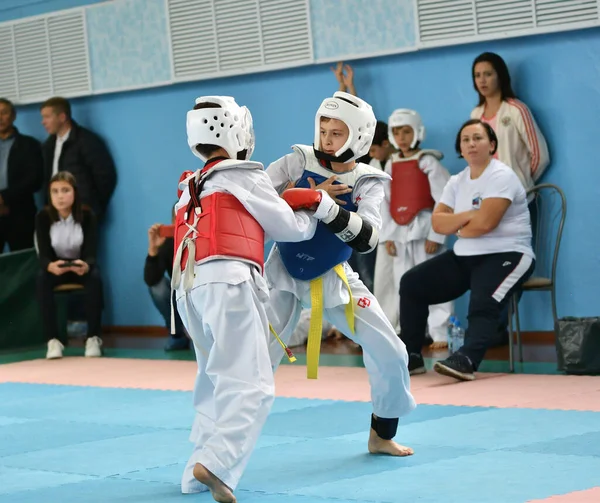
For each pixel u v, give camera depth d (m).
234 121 4.64
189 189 4.65
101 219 13.80
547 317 10.50
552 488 4.52
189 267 4.52
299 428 6.46
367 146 5.13
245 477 5.10
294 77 12.13
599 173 10.16
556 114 10.38
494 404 6.99
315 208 4.74
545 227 10.44
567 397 7.12
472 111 10.52
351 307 5.13
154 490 4.93
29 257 12.52
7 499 4.91
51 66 14.09
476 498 4.41
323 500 4.54
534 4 10.31
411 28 11.10
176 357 11.06
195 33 12.77
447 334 10.52
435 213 8.93
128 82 13.41
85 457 5.90
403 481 4.82
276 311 5.12
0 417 7.71
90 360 11.26
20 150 13.45
